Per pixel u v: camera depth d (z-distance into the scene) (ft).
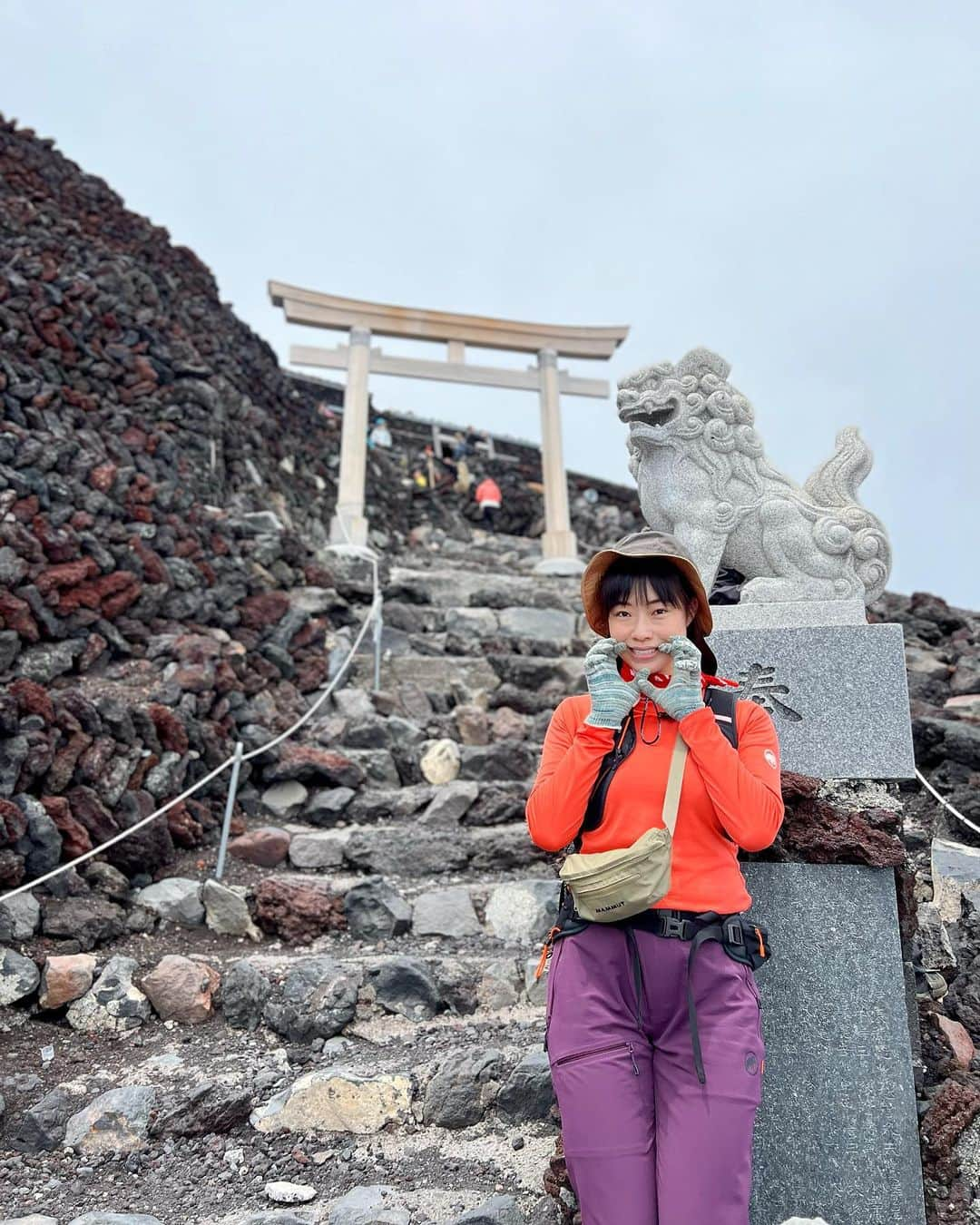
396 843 13.97
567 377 34.65
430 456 45.09
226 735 15.75
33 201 29.04
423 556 36.29
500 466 47.19
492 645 22.86
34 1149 8.22
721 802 5.52
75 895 11.50
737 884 5.74
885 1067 7.04
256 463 29.96
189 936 11.93
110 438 21.17
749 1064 5.23
